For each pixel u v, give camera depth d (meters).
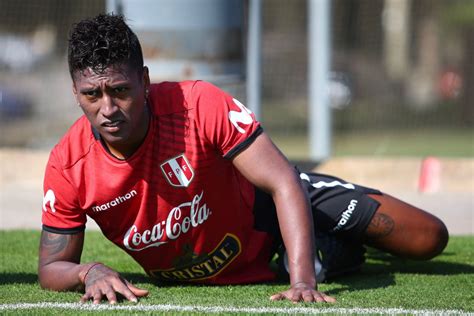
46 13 59.59
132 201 13.14
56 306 12.49
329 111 39.62
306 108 58.84
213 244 14.04
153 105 12.87
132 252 13.92
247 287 14.63
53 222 13.62
